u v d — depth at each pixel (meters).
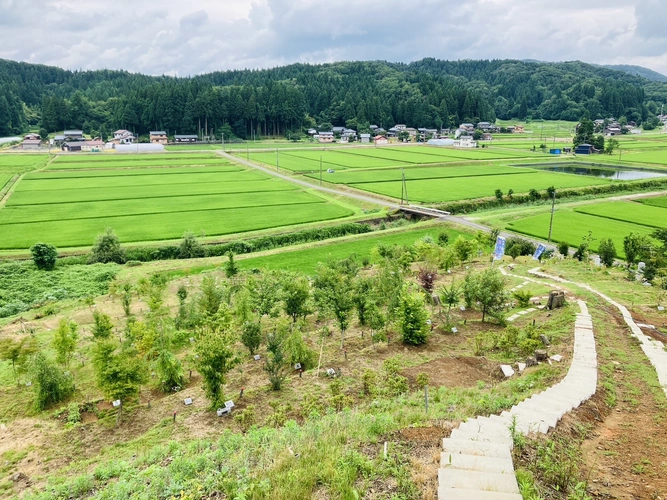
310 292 36.88
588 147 169.12
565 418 13.70
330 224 72.69
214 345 21.23
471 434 12.24
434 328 29.59
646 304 31.12
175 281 48.91
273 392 22.53
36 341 29.69
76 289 47.62
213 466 13.03
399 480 10.43
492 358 24.33
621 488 10.37
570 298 31.94
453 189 100.81
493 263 49.84
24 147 183.38
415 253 50.16
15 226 68.44
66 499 14.02
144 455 16.83
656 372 18.48
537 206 88.00
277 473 11.43
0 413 23.73
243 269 52.25
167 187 101.50
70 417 22.53
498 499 9.16
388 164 140.88
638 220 74.69
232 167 136.12
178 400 23.53
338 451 11.98
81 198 87.88
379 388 21.11
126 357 24.48
